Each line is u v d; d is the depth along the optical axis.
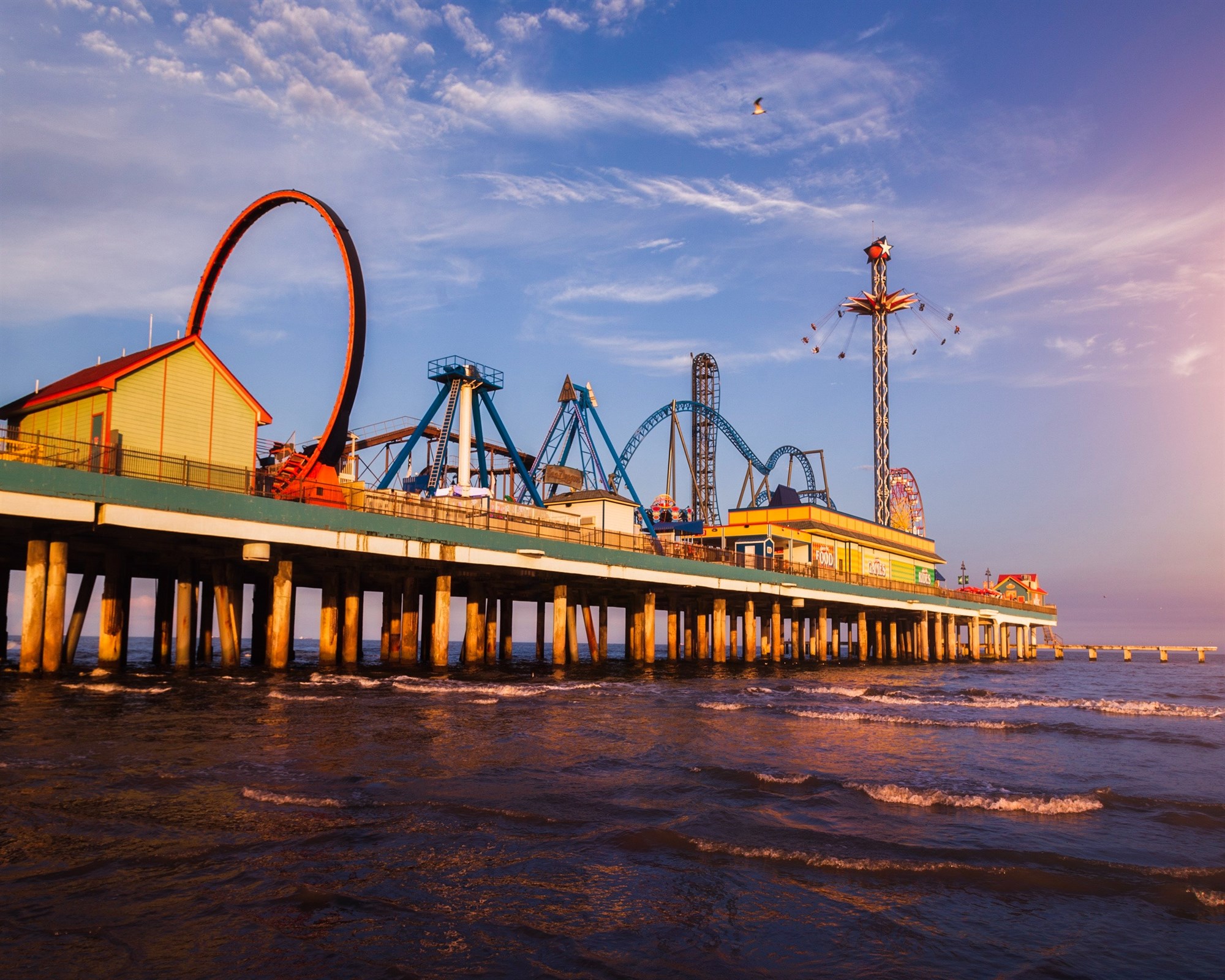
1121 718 31.25
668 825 13.51
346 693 31.59
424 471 69.38
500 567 48.25
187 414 39.28
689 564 58.34
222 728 21.91
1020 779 18.56
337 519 37.91
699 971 8.47
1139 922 9.99
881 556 97.56
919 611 89.88
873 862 11.74
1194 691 55.78
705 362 104.12
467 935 9.16
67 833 12.05
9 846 11.44
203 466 35.97
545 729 23.83
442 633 43.78
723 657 63.34
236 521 34.56
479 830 12.99
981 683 59.28
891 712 31.42
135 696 28.30
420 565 45.25
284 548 38.84
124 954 8.38
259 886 10.33
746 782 17.00
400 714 25.89
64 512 30.17
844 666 75.94
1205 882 11.39
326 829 12.72
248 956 8.47
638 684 42.09
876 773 18.77
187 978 7.95
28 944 8.49
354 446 60.81
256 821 13.04
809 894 10.68
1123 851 12.82
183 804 13.84
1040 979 8.47
